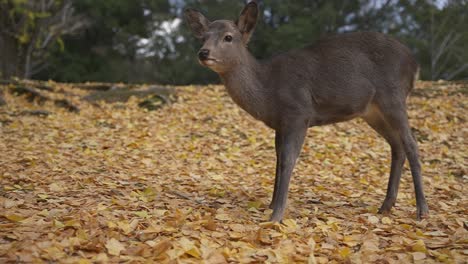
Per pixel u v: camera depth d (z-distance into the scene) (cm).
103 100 1219
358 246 428
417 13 2506
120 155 793
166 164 754
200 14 552
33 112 1080
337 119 546
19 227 414
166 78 2483
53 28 2277
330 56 534
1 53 2016
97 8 2584
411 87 566
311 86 527
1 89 1193
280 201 501
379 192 657
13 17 1991
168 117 1080
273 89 525
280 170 512
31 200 518
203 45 516
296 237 441
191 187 632
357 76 532
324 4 2455
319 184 691
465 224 474
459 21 2569
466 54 2517
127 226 420
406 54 555
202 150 862
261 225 466
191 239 414
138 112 1121
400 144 573
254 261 374
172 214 477
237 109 1140
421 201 532
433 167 820
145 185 621
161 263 358
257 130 995
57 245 368
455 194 659
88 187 588
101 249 377
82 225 427
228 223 475
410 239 439
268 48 2384
